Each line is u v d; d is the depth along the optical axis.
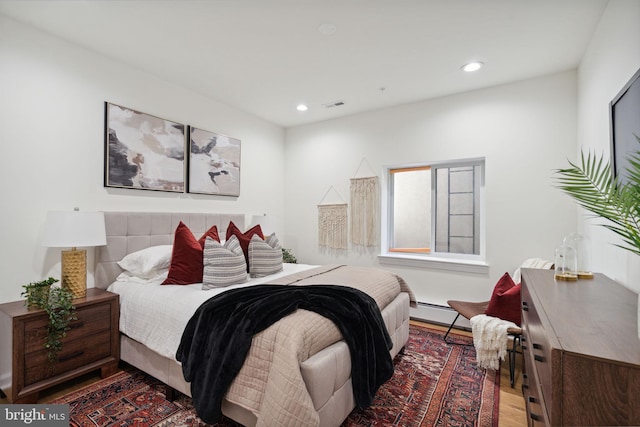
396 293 2.59
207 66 2.77
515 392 2.04
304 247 4.42
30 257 2.18
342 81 3.06
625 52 1.65
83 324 2.07
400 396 1.98
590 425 0.74
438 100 3.47
